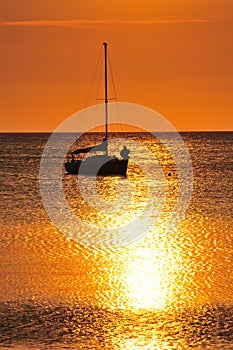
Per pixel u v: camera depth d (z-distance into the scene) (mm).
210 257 87000
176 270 80562
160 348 57625
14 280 75812
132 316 64438
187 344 58281
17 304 67500
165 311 65750
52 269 80875
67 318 63844
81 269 80812
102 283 74938
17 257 86750
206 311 65625
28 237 100500
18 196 159000
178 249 92312
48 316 64375
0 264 82875
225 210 133500
